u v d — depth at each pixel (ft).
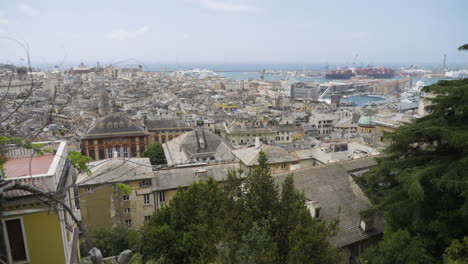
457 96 89.61
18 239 64.44
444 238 83.20
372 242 120.57
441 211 85.87
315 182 135.85
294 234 69.26
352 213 126.31
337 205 127.75
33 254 65.67
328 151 238.89
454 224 83.92
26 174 70.49
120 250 146.72
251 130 471.21
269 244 69.15
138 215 185.47
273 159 214.90
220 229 82.07
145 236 132.57
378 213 108.17
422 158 98.53
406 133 92.94
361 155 216.13
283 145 355.97
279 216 78.13
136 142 417.08
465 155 88.38
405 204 93.45
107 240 146.30
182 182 194.18
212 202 113.80
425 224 86.74
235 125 477.77
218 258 71.61
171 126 478.59
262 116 629.92
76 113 488.44
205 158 289.53
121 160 188.44
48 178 65.00
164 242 123.34
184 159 286.05
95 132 405.39
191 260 113.91
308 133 559.38
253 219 79.36
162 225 135.74
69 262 73.26
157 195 188.34
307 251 65.62
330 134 538.47
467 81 101.76
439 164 89.10
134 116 580.30
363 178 113.09
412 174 84.94
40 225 65.10
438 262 81.87
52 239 66.64
